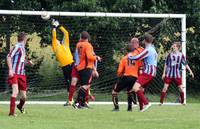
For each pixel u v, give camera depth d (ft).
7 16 167.73
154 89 170.09
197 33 184.14
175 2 183.93
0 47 168.04
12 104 103.30
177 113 115.14
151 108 131.13
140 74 116.47
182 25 159.63
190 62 185.78
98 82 167.73
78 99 125.49
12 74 102.83
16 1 176.76
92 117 103.24
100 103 151.23
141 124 90.74
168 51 167.73
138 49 118.01
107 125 88.58
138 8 176.04
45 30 170.30
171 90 169.27
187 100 176.86
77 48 124.77
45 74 168.04
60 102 152.15
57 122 92.38
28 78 167.02
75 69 128.98
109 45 170.09
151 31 168.55
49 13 151.02
